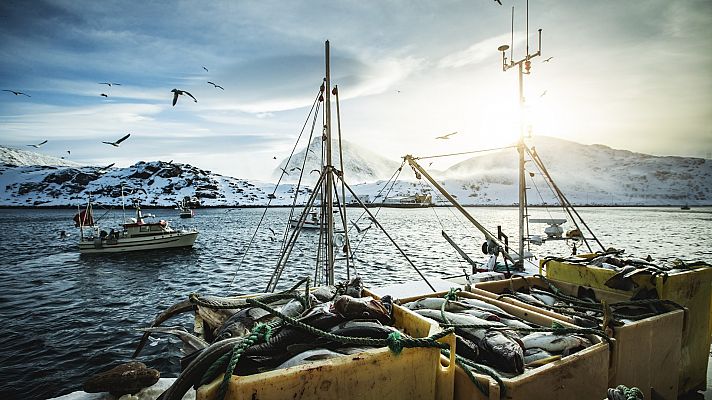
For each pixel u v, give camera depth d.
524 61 10.15
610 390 2.88
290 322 2.72
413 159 9.01
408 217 93.62
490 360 3.16
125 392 3.59
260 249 34.31
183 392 2.30
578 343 3.42
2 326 13.61
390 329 2.85
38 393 8.73
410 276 22.36
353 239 41.34
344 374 2.18
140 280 22.19
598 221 79.75
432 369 2.53
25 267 26.23
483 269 10.18
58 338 12.22
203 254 31.44
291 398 2.04
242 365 2.48
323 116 7.27
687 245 37.22
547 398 2.83
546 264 5.90
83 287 20.42
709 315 4.68
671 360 4.02
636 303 4.23
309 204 7.39
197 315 4.56
